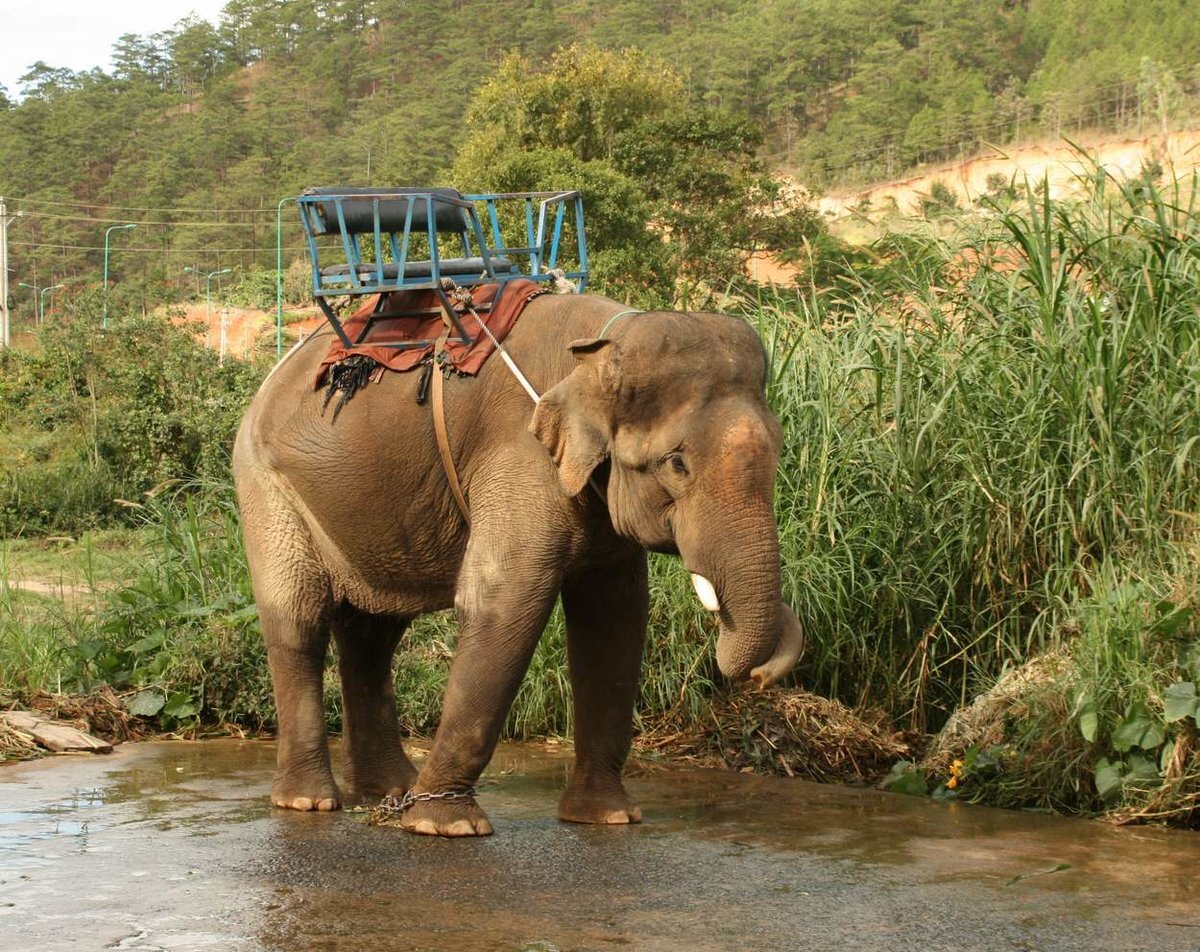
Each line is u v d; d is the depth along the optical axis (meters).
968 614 7.04
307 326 53.34
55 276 124.12
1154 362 6.63
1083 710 5.76
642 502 4.70
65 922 4.02
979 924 4.07
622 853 4.90
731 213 29.19
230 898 4.29
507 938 3.90
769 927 4.02
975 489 6.89
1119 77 82.81
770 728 6.80
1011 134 70.88
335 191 5.30
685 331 4.70
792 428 7.42
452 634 8.31
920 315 7.72
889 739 6.81
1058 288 6.89
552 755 7.01
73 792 6.06
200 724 7.92
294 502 5.73
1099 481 6.61
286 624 5.74
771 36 133.75
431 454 5.32
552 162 25.50
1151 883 4.54
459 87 149.50
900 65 116.88
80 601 10.15
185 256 117.06
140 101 183.25
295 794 5.68
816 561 7.02
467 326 5.36
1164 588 6.02
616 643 5.46
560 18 177.88
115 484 21.56
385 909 4.17
